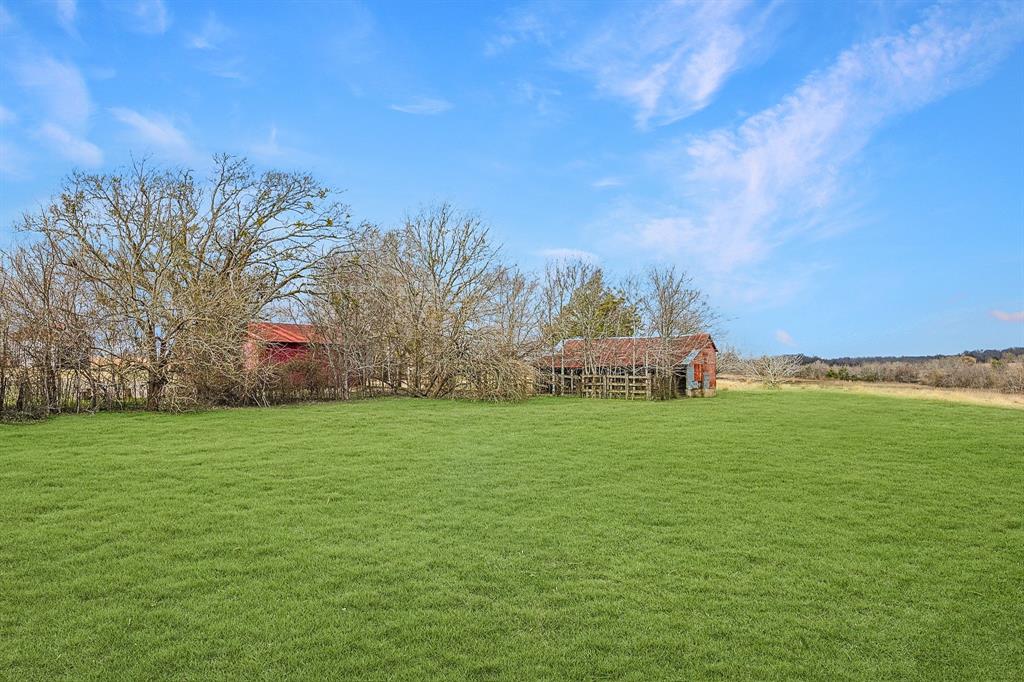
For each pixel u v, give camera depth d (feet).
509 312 96.68
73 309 64.08
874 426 58.70
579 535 29.43
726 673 18.31
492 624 20.83
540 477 39.63
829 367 193.77
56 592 22.44
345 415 64.49
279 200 87.04
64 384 63.00
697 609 22.13
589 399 89.81
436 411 68.85
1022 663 19.10
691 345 106.32
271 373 75.82
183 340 66.95
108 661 18.25
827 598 23.20
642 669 18.44
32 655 18.44
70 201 69.51
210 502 33.30
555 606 22.25
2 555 25.64
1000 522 31.76
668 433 54.90
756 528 30.60
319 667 18.20
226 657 18.62
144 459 42.06
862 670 18.57
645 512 32.91
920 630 20.92
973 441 50.98
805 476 40.19
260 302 81.20
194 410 67.10
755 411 70.33
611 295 130.52
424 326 88.99
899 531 30.35
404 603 22.24
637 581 24.38
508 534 29.40
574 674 18.10
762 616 21.70
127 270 71.20
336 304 87.20
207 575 24.18
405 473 40.09
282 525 30.01
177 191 76.54
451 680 17.72
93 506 32.07
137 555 26.00
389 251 97.71
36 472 37.93
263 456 43.91
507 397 83.30
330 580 23.91
